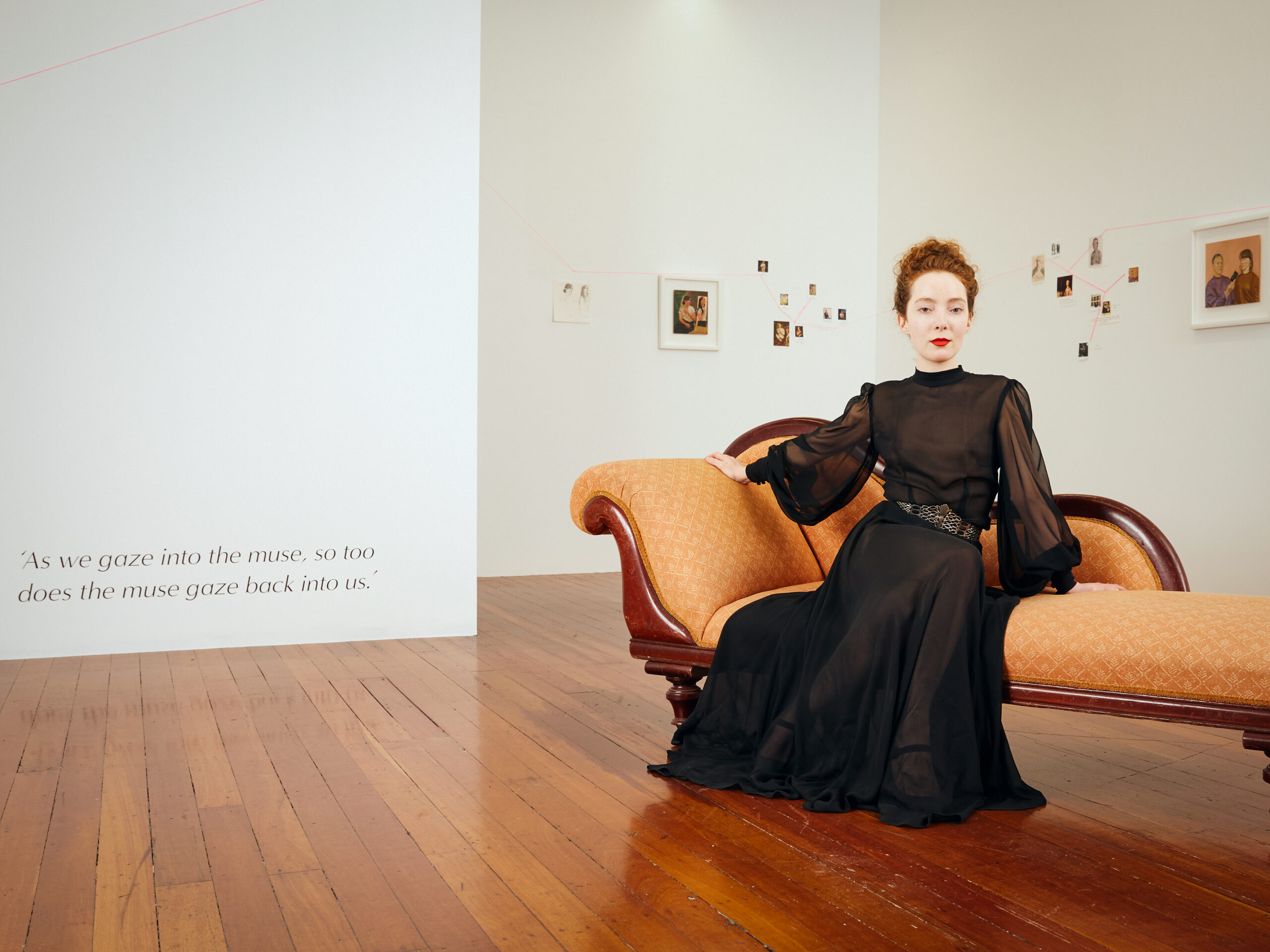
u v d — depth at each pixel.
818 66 7.70
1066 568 2.44
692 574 2.72
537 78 6.95
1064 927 1.69
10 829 2.13
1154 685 2.10
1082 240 6.02
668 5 7.28
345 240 4.40
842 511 3.11
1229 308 5.14
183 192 4.18
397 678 3.67
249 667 3.85
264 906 1.76
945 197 7.15
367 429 4.45
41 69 4.00
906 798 2.21
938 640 2.26
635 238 7.23
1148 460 5.61
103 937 1.64
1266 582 4.98
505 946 1.61
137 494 4.14
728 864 1.96
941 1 7.14
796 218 7.66
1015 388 2.56
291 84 4.32
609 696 3.40
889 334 7.77
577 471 7.15
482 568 6.94
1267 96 4.96
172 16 4.15
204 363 4.21
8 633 4.01
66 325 4.04
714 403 7.48
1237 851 2.05
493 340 6.90
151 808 2.27
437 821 2.19
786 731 2.42
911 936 1.65
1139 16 5.63
